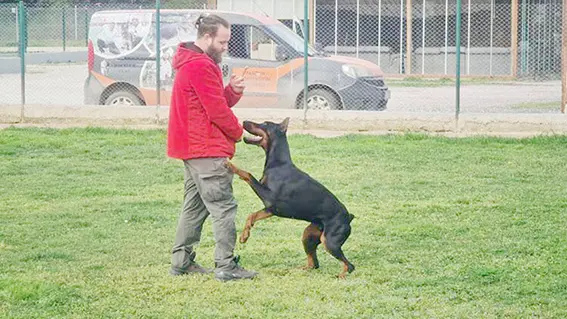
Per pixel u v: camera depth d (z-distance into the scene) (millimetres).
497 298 7141
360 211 10547
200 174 7512
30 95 25047
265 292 7309
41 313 6730
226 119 7445
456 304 7008
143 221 10039
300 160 14141
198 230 7797
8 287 7305
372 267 8109
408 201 11117
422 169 13445
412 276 7805
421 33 32094
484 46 31984
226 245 7633
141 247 8875
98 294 7254
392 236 9328
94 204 10953
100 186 12141
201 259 8453
